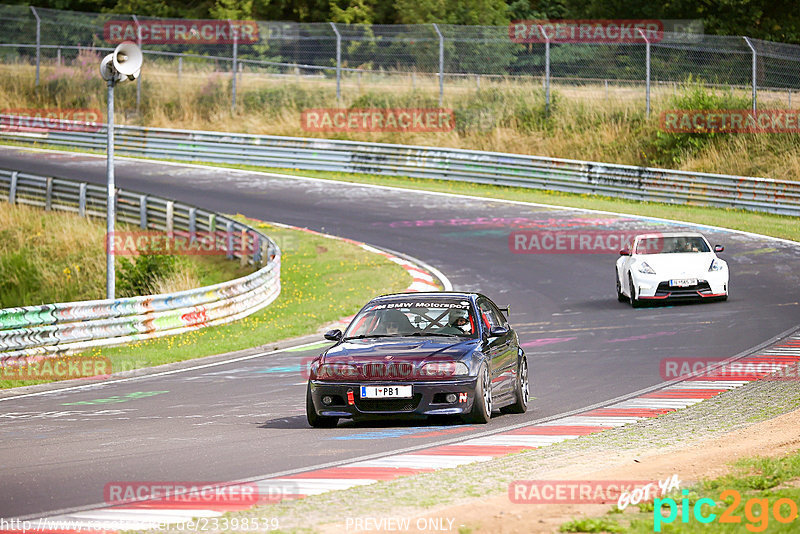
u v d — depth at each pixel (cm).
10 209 12781
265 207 13262
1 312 6425
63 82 19350
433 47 19450
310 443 3591
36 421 4431
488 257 10394
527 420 4066
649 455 3106
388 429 3897
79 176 14775
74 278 10588
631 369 5450
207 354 6688
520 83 17288
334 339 4244
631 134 15688
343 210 13100
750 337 6341
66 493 2812
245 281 8362
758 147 14550
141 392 5328
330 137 17175
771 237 10912
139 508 2586
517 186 14588
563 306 8088
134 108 18662
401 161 15462
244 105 18188
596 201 13600
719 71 17838
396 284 9250
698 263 7806
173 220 11588
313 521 2303
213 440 3725
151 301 7412
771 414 3912
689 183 13175
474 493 2561
